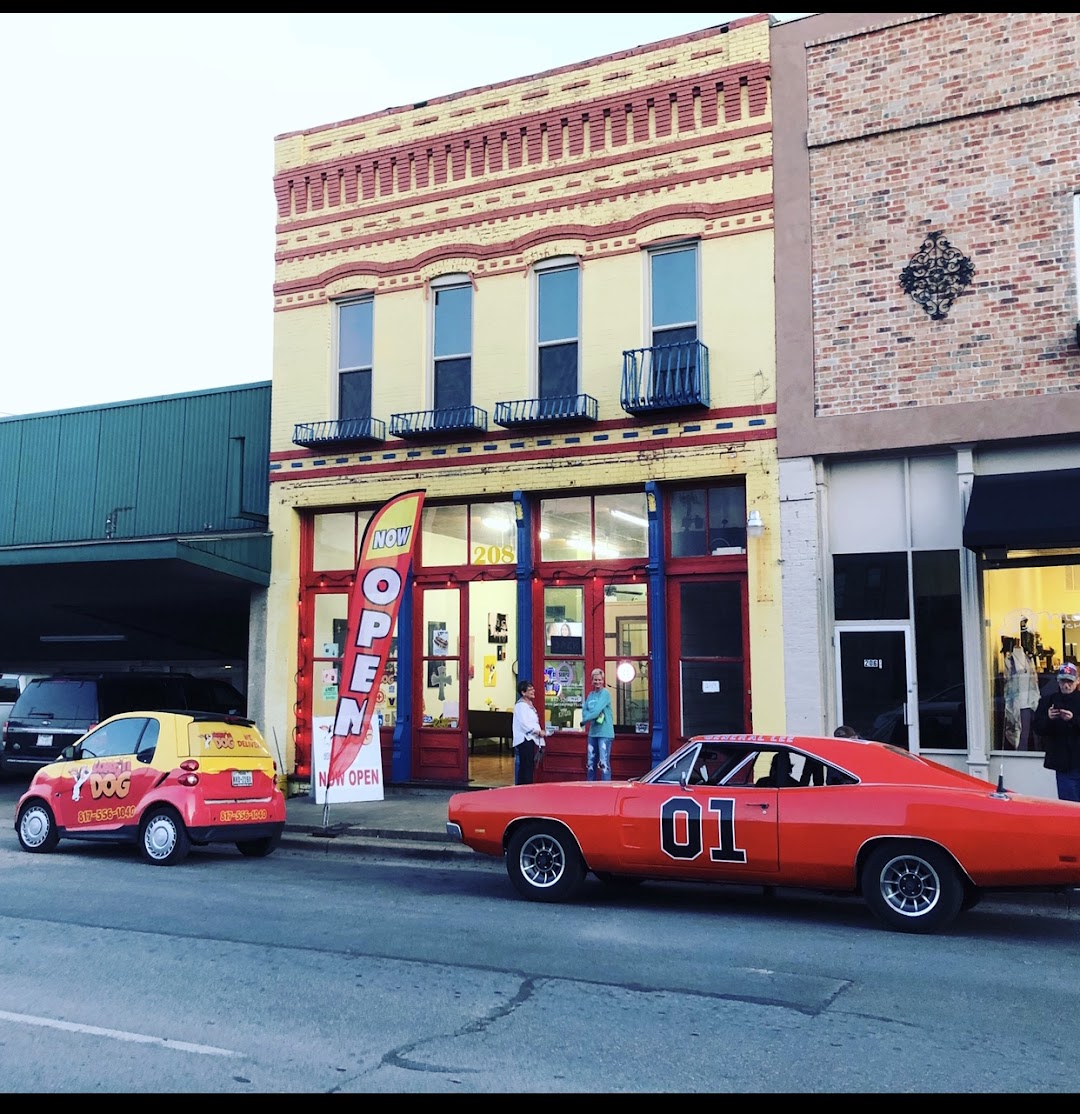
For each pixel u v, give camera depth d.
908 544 13.21
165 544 15.44
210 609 19.97
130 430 20.08
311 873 11.01
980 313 12.87
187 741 11.69
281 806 12.28
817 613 13.34
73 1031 5.66
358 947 7.54
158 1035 5.60
